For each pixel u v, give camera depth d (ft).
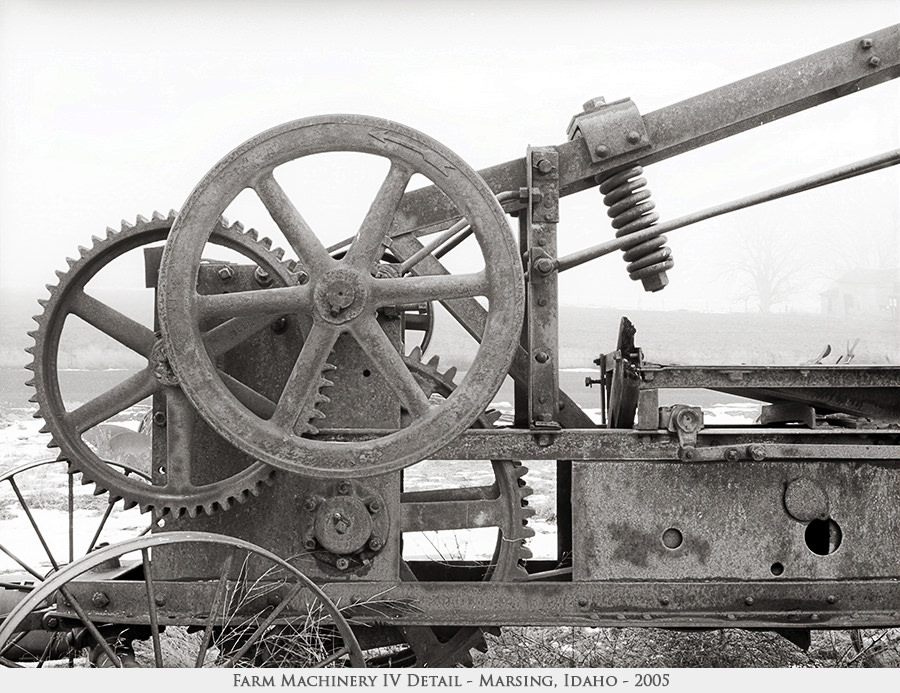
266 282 11.86
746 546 11.76
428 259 12.84
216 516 12.01
